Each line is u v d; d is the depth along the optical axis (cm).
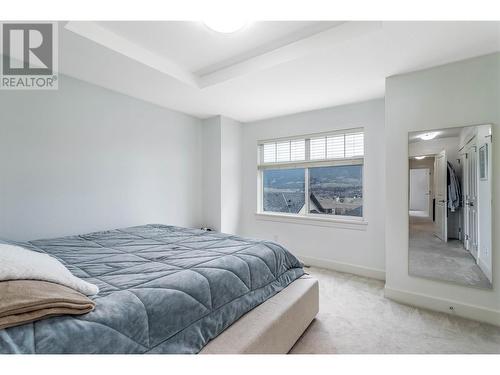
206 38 197
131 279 124
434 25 161
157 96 294
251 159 410
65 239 212
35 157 220
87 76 240
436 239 219
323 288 264
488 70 196
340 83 254
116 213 281
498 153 193
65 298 87
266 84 257
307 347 164
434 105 218
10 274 88
